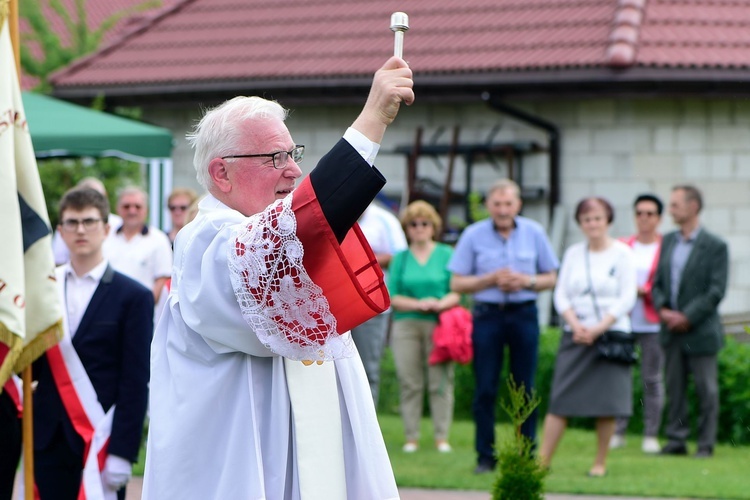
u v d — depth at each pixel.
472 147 23.59
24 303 8.59
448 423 15.66
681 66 21.92
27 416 8.73
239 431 5.44
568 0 24.31
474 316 13.90
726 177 22.50
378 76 5.27
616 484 13.12
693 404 16.95
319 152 24.97
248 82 25.19
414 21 25.38
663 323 15.53
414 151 23.92
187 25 27.84
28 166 8.91
